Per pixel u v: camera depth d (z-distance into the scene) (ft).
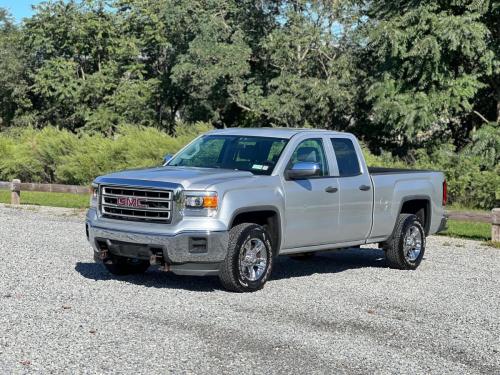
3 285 31.94
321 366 22.16
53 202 74.54
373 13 94.27
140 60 127.75
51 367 21.27
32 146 95.86
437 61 82.53
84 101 124.16
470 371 22.36
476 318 28.94
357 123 102.47
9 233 48.75
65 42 125.59
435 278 37.14
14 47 132.26
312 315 28.27
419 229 39.91
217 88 107.45
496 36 88.43
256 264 32.22
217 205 30.81
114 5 127.13
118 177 32.48
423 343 25.14
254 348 23.67
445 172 78.02
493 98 96.89
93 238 32.68
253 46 109.70
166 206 30.96
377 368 22.22
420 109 83.56
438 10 85.87
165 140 88.84
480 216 52.95
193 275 34.37
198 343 23.98
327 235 35.47
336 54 101.81
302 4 102.68
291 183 33.78
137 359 22.18
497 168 77.15
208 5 110.11
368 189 37.29
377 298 31.86
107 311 27.73
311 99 98.37
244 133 35.88
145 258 31.27
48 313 27.22
